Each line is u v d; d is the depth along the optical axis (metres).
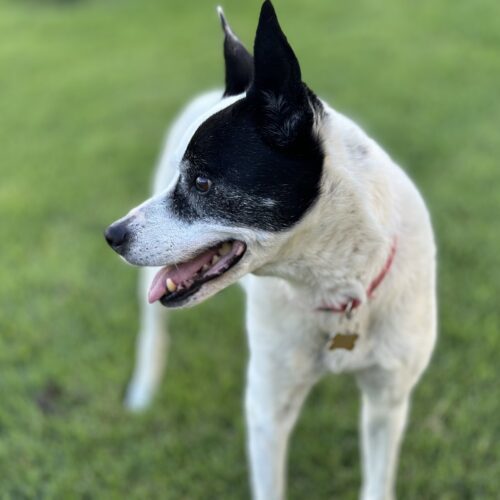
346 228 0.69
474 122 1.79
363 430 0.87
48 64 2.66
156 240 0.70
